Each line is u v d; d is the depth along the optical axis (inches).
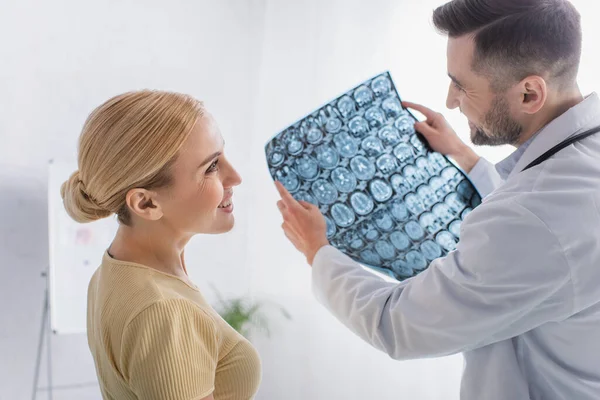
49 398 102.0
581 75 75.0
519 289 39.4
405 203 54.6
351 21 106.7
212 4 121.4
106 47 111.2
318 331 114.7
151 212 35.7
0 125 102.6
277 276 121.6
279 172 55.3
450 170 55.0
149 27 115.1
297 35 117.9
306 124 55.8
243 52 125.2
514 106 42.4
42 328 100.6
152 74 116.0
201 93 121.5
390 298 45.1
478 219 41.2
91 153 34.7
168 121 34.3
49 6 105.5
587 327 40.6
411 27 96.8
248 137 127.0
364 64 104.3
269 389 121.5
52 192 97.0
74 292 94.6
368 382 106.2
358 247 54.0
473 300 40.6
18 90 103.7
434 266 43.3
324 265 50.4
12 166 103.8
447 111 91.7
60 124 107.4
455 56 43.8
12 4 102.5
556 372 42.3
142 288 34.6
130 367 32.8
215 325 35.5
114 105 34.6
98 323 36.5
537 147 41.9
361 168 55.1
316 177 55.1
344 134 55.6
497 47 40.9
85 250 96.9
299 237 53.3
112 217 99.9
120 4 112.0
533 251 38.8
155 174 34.5
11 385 104.5
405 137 55.9
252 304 123.8
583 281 38.8
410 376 99.4
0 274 103.3
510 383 43.3
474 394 44.9
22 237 104.7
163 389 31.9
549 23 39.6
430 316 41.9
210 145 36.2
